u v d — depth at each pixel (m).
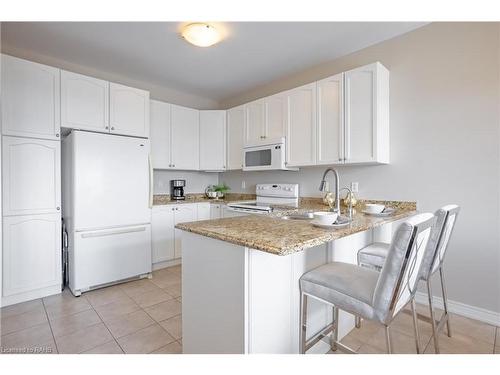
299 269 1.44
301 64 3.07
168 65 3.10
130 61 2.99
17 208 2.29
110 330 1.92
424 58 2.30
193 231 1.38
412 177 2.38
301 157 2.85
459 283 2.14
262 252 1.23
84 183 2.55
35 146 2.37
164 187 3.93
